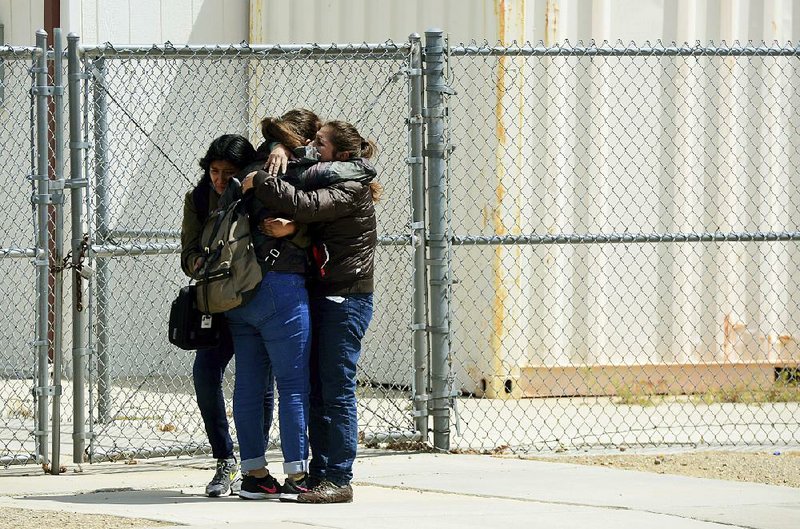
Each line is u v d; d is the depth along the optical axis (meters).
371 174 20.41
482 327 33.69
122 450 25.27
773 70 35.06
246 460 20.72
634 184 34.09
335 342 20.47
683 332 34.56
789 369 35.38
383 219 36.06
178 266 38.44
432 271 26.03
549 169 33.41
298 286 20.16
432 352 26.16
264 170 20.00
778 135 35.16
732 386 34.88
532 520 18.72
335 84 37.34
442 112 25.84
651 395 33.91
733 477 23.88
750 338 35.06
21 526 18.16
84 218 26.80
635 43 30.95
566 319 33.84
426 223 27.16
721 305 34.81
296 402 20.33
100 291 28.97
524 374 33.62
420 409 26.31
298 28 38.69
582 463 25.09
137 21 38.88
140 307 38.16
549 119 33.34
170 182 38.28
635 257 34.19
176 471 24.19
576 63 33.66
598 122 33.69
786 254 35.38
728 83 34.66
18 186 35.44
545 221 33.47
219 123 35.84
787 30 35.25
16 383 35.81
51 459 24.75
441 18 34.62
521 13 32.97
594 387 34.03
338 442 20.59
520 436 28.50
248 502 20.66
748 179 34.97
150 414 31.00
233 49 24.70
